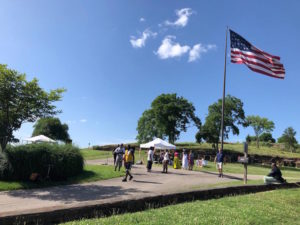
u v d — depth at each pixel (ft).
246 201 27.86
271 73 57.41
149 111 174.50
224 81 63.26
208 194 28.73
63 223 16.37
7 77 40.04
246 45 58.54
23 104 43.04
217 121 165.78
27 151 43.88
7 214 14.85
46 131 191.52
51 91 44.16
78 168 50.60
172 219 19.19
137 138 174.50
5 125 43.60
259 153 178.29
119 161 59.52
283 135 226.17
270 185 38.88
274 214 23.82
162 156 95.86
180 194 25.54
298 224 22.08
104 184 43.37
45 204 28.63
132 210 21.04
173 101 171.42
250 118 226.38
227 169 89.35
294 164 145.79
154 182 46.78
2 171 41.06
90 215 18.39
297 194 34.60
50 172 45.09
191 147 181.98
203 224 18.66
